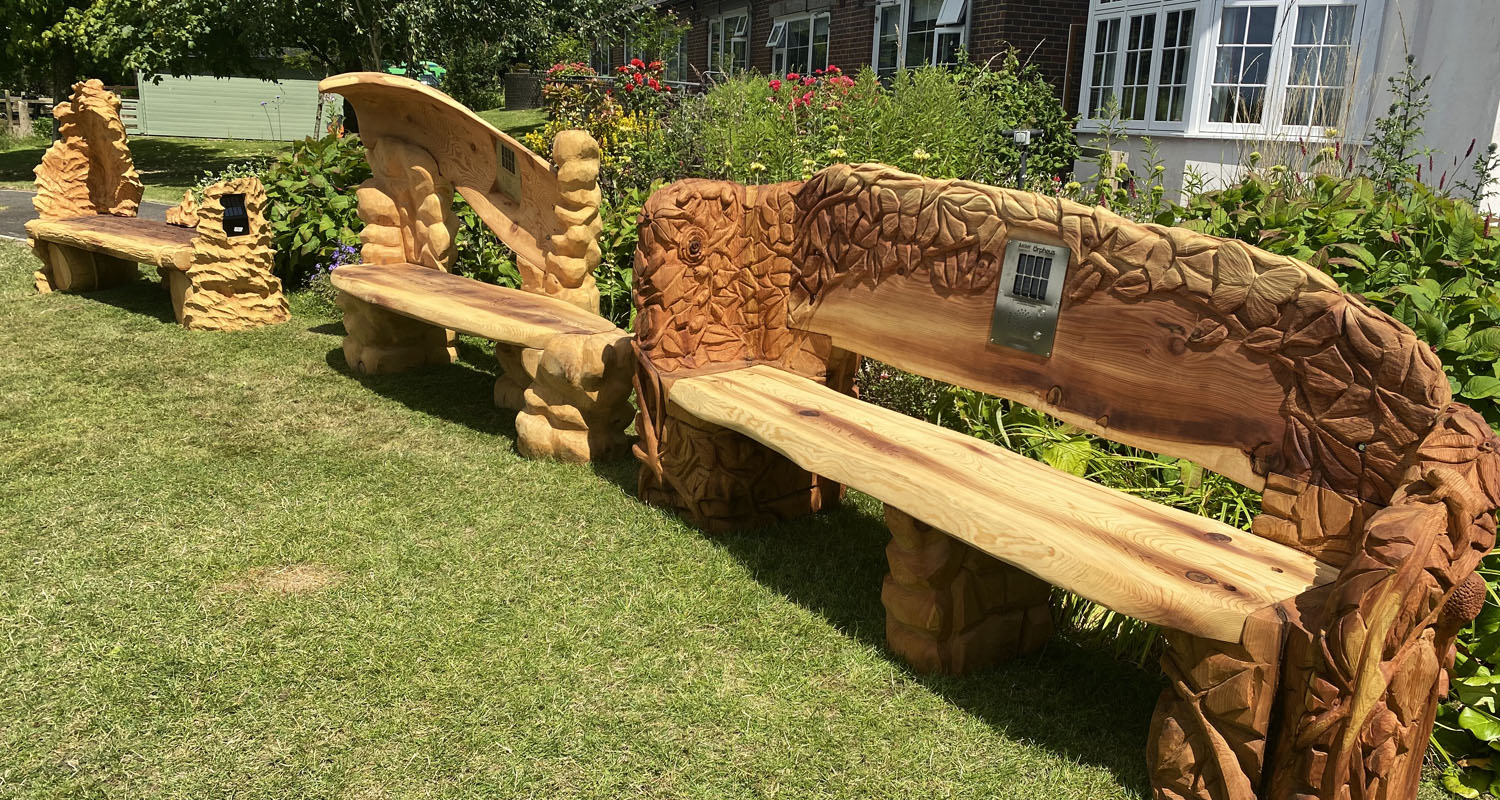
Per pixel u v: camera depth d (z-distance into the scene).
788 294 3.46
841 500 3.69
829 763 2.24
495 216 4.71
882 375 4.13
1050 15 11.64
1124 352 2.48
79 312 6.11
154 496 3.51
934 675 2.57
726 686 2.50
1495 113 7.06
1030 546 2.17
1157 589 1.97
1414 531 1.73
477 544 3.20
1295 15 8.70
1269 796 1.94
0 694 2.39
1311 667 1.81
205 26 12.90
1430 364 1.97
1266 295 2.20
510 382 4.51
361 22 11.91
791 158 6.51
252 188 5.77
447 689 2.45
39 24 17.11
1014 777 2.21
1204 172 9.11
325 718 2.34
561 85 11.70
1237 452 2.29
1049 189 5.79
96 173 6.84
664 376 3.35
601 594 2.92
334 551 3.13
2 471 3.69
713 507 3.31
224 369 5.03
